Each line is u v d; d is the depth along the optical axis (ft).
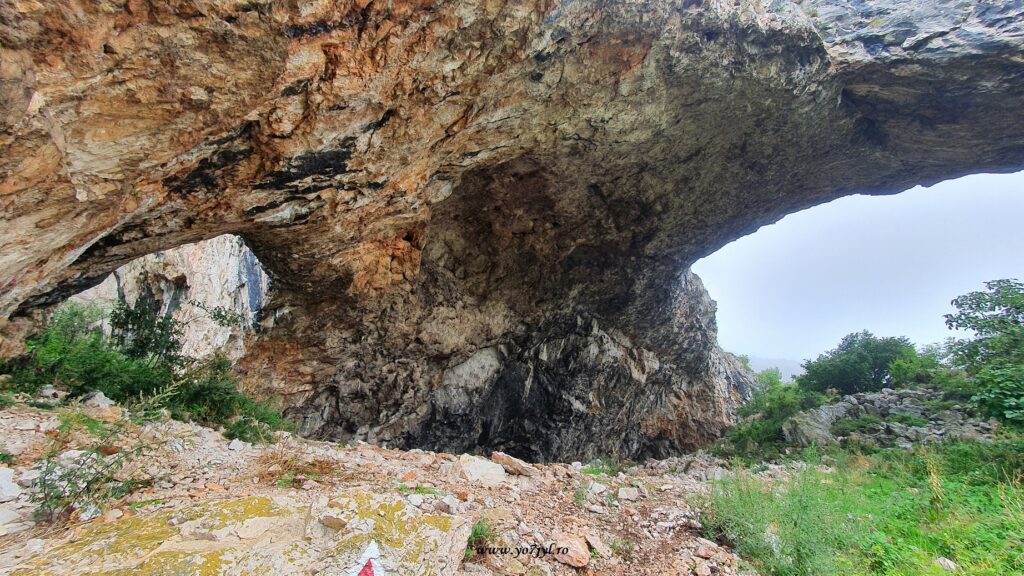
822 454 41.47
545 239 41.01
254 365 35.86
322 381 39.47
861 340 69.21
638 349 59.00
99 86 12.21
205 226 20.47
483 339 45.47
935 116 34.60
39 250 14.84
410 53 17.75
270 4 13.17
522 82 22.70
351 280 31.96
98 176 14.21
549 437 53.11
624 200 39.04
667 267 50.55
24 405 17.15
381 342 39.32
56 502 11.19
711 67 27.22
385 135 20.80
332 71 16.38
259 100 15.72
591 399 54.75
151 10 11.73
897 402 49.11
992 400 26.63
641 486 23.62
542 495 19.77
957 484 22.04
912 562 14.49
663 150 33.65
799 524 15.61
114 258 19.36
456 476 20.17
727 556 15.39
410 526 10.93
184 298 41.91
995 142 36.19
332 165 20.63
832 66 31.65
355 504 11.13
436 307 40.24
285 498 12.51
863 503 20.66
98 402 19.57
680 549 15.87
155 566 8.47
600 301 50.21
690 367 67.46
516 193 35.91
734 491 18.72
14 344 19.72
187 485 14.32
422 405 45.01
